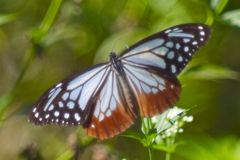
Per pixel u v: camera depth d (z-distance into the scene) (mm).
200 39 879
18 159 943
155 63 886
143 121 881
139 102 886
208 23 957
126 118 888
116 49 1014
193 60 1014
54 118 887
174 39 885
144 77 888
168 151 911
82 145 942
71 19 1008
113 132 888
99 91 895
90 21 1039
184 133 1050
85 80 897
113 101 892
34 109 883
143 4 1043
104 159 930
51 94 887
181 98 1065
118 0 1047
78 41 1062
